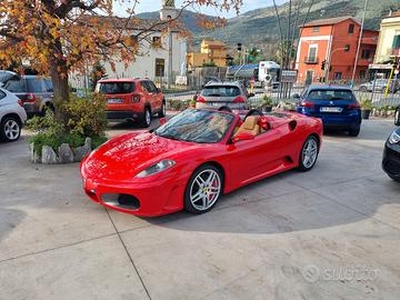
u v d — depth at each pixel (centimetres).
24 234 320
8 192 425
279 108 1330
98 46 547
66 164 552
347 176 523
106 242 309
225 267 274
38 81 977
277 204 405
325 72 4044
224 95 884
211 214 373
